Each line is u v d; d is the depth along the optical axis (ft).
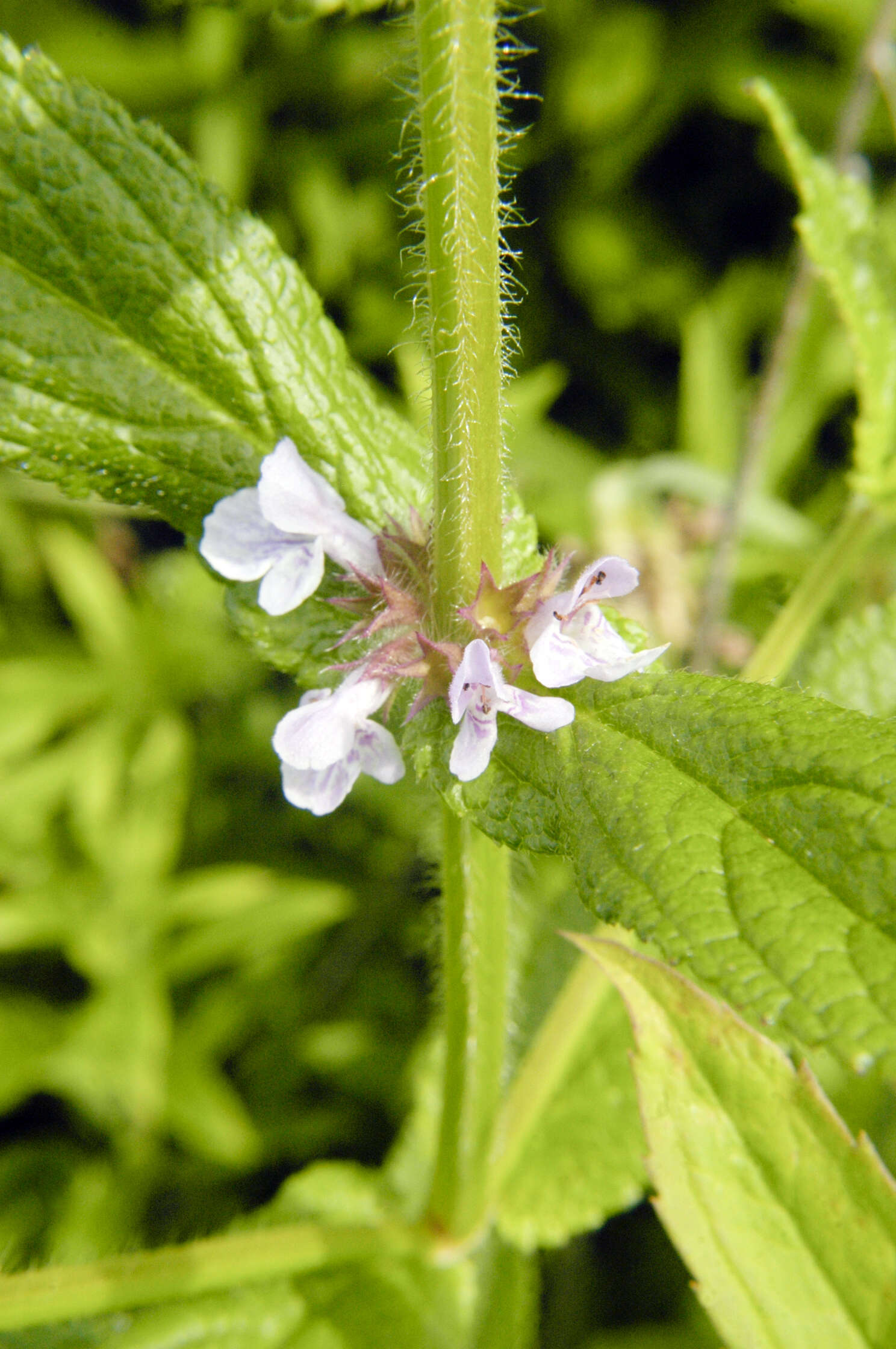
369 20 1.92
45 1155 1.51
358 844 1.71
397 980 1.58
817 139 1.87
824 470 1.74
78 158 0.88
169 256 0.89
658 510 1.48
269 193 1.97
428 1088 1.07
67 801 1.74
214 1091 1.46
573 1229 1.01
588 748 0.85
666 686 0.84
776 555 1.38
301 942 1.60
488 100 0.83
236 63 1.86
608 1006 1.06
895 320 0.99
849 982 0.78
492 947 0.92
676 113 1.92
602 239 2.00
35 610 1.94
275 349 0.90
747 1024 0.87
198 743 1.77
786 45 1.93
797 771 0.81
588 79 1.90
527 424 1.67
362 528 0.88
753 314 1.92
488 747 0.85
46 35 1.83
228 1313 1.00
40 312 0.89
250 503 0.88
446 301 0.84
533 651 0.85
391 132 1.93
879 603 1.22
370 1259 1.01
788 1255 0.87
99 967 1.52
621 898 0.81
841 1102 1.10
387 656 0.86
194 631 1.79
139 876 1.57
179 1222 1.45
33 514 1.91
